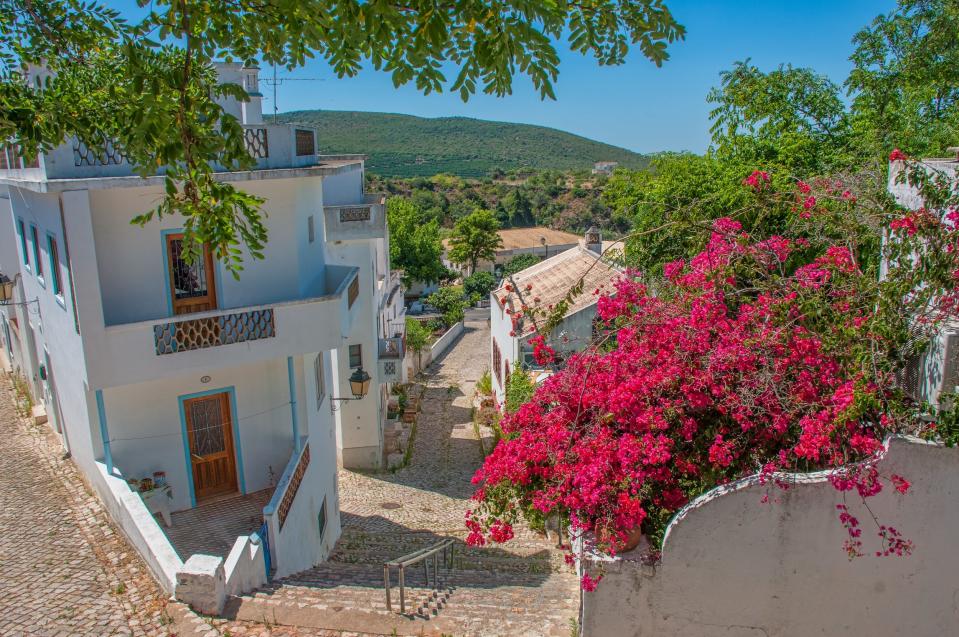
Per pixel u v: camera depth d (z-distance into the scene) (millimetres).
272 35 5383
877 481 6285
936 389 6832
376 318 22719
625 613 6777
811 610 6637
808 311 7168
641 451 6855
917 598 6527
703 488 7273
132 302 10898
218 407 12125
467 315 54406
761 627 6707
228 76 15008
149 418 11414
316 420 13555
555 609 9359
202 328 10547
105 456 10852
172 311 11250
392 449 23281
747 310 7648
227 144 6184
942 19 17922
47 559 9430
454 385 32562
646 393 7168
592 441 7086
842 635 6660
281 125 11609
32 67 9703
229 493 12406
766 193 8516
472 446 24000
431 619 8672
